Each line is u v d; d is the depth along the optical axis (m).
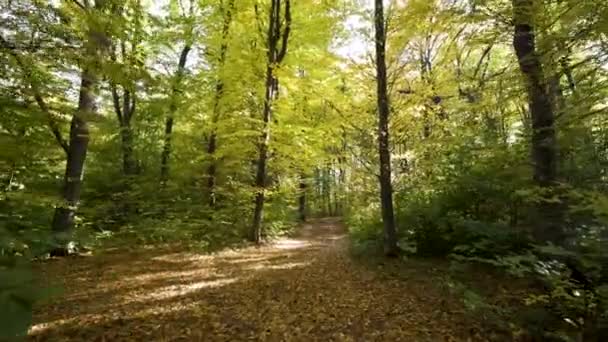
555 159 6.72
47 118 8.02
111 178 15.74
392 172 10.68
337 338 5.14
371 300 6.55
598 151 7.86
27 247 3.36
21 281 1.55
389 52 9.09
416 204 9.96
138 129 16.27
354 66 9.24
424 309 5.98
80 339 5.01
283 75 10.96
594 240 5.41
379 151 9.41
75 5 8.25
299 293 7.09
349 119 9.70
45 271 8.11
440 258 8.78
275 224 15.19
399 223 10.01
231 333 5.32
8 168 8.66
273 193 12.95
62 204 8.65
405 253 9.16
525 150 8.23
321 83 10.55
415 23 8.23
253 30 13.68
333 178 27.20
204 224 12.78
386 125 9.30
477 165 9.07
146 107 15.38
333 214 38.88
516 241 7.25
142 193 14.59
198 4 14.34
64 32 7.06
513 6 6.01
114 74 7.68
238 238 13.05
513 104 8.64
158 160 17.42
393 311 5.99
